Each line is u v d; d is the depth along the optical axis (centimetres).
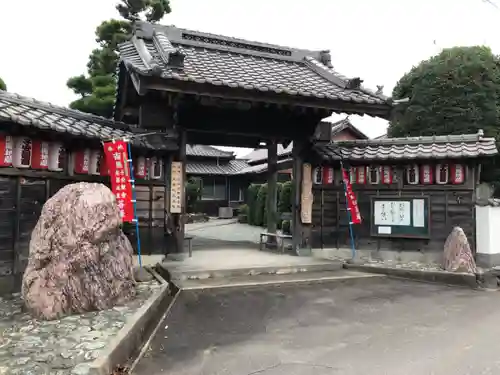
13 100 691
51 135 713
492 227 977
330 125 1121
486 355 477
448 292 793
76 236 573
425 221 1028
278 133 1083
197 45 1091
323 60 1225
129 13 1536
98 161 829
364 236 1093
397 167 1060
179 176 970
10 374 377
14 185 676
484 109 1405
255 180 3080
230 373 428
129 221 799
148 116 951
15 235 675
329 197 1112
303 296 748
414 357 471
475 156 949
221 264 939
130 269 664
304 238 1094
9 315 558
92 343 454
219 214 3125
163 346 505
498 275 890
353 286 837
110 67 1856
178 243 977
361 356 474
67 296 558
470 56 1452
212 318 617
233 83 816
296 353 483
